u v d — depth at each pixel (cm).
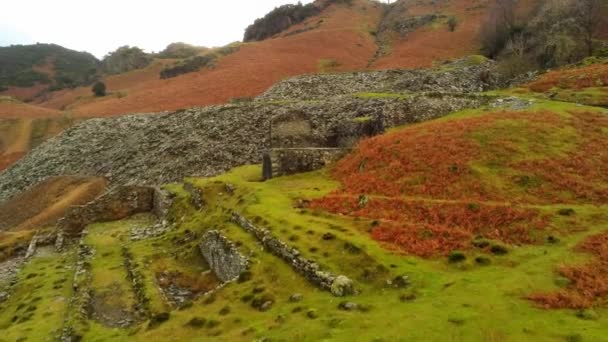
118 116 8756
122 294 2744
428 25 12975
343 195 3039
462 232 2228
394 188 2969
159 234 3884
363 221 2538
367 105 5362
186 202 4272
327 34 13875
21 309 2850
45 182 6925
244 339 1731
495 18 9544
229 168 5459
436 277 1888
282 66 11188
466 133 3359
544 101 4162
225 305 2083
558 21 7912
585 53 6625
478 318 1516
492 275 1853
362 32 14250
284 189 3462
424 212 2527
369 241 2247
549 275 1795
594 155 2947
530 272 1834
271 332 1717
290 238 2430
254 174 4497
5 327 2644
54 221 5516
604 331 1384
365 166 3478
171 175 5716
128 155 6875
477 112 4256
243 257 2478
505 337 1392
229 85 10369
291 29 17062
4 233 4950
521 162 2916
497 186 2728
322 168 3956
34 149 8856
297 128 4566
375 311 1702
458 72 6750
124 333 2161
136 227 4294
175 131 6994
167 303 2516
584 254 1941
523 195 2622
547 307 1568
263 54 12962
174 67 14450
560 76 5000
